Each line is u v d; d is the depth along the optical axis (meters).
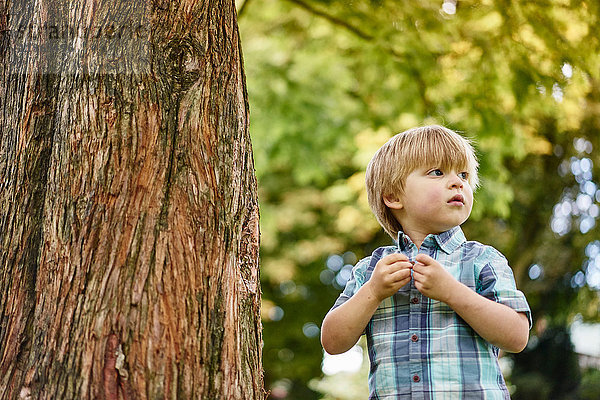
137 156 1.66
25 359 1.60
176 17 1.76
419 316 1.88
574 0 4.46
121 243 1.62
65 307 1.60
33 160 1.72
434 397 1.81
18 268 1.66
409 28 5.02
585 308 8.22
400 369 1.86
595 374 8.23
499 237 8.00
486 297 1.88
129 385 1.55
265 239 8.80
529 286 8.27
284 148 7.27
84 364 1.56
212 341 1.65
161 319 1.60
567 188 7.93
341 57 6.64
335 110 7.30
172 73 1.74
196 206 1.68
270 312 9.31
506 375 8.28
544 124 6.64
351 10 5.04
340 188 7.59
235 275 1.73
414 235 2.04
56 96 1.74
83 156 1.67
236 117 1.82
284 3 6.50
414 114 5.96
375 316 1.94
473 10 4.74
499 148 5.92
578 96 5.33
